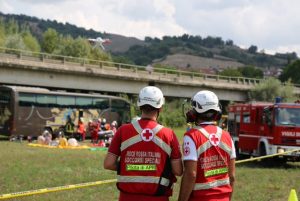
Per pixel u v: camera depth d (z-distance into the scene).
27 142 32.78
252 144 23.19
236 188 14.76
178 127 64.94
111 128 38.50
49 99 36.94
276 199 13.18
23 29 130.50
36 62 51.34
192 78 70.25
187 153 5.48
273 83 80.19
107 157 5.56
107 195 12.66
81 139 37.41
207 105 5.66
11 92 34.59
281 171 19.84
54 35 122.62
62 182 14.49
